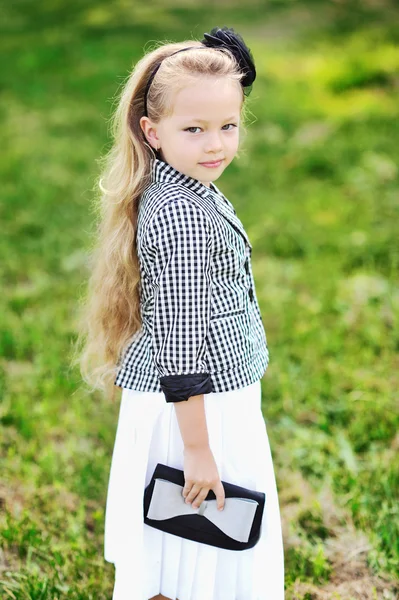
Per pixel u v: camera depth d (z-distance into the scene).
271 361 3.62
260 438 1.85
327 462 2.93
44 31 11.24
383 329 3.86
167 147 1.71
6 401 3.36
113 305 1.88
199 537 1.80
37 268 4.70
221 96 1.64
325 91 8.05
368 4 11.59
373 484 2.77
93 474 2.89
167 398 1.62
